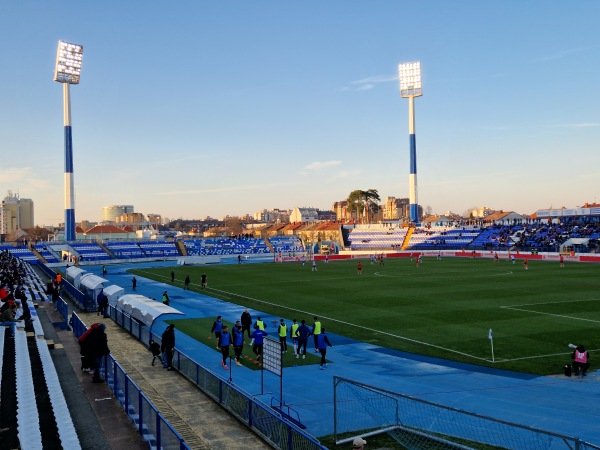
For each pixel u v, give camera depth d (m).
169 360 24.19
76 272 58.72
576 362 24.48
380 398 21.50
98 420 16.39
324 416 19.61
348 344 31.91
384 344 31.67
